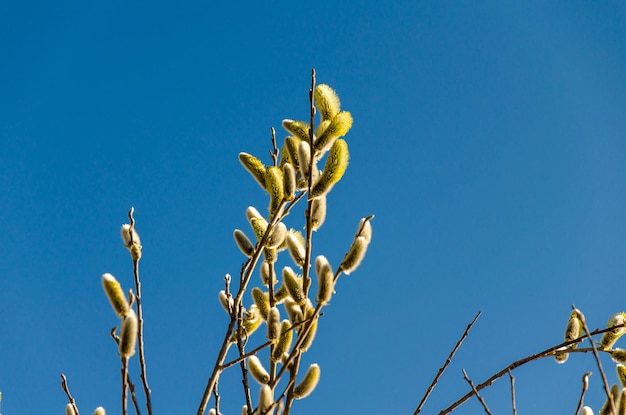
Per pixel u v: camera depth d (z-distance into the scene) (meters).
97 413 0.99
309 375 1.00
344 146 1.00
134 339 0.92
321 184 1.00
